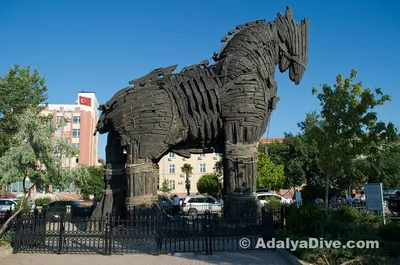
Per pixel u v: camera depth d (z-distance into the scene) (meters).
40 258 8.56
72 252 9.12
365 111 11.88
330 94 12.50
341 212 12.08
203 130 12.40
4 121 21.16
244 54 12.52
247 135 11.98
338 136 12.31
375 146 12.42
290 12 13.62
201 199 21.95
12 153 9.44
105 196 12.91
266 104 12.48
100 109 13.06
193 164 52.88
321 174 27.19
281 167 29.19
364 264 7.09
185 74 13.02
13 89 21.75
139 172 12.01
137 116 12.27
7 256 8.77
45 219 9.41
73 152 10.35
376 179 24.34
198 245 9.08
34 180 9.95
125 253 9.05
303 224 8.79
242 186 11.70
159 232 9.08
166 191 46.88
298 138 28.84
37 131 9.61
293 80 13.65
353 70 12.58
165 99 12.46
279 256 8.49
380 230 8.62
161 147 12.30
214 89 12.33
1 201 21.95
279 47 13.37
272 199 16.98
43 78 22.91
